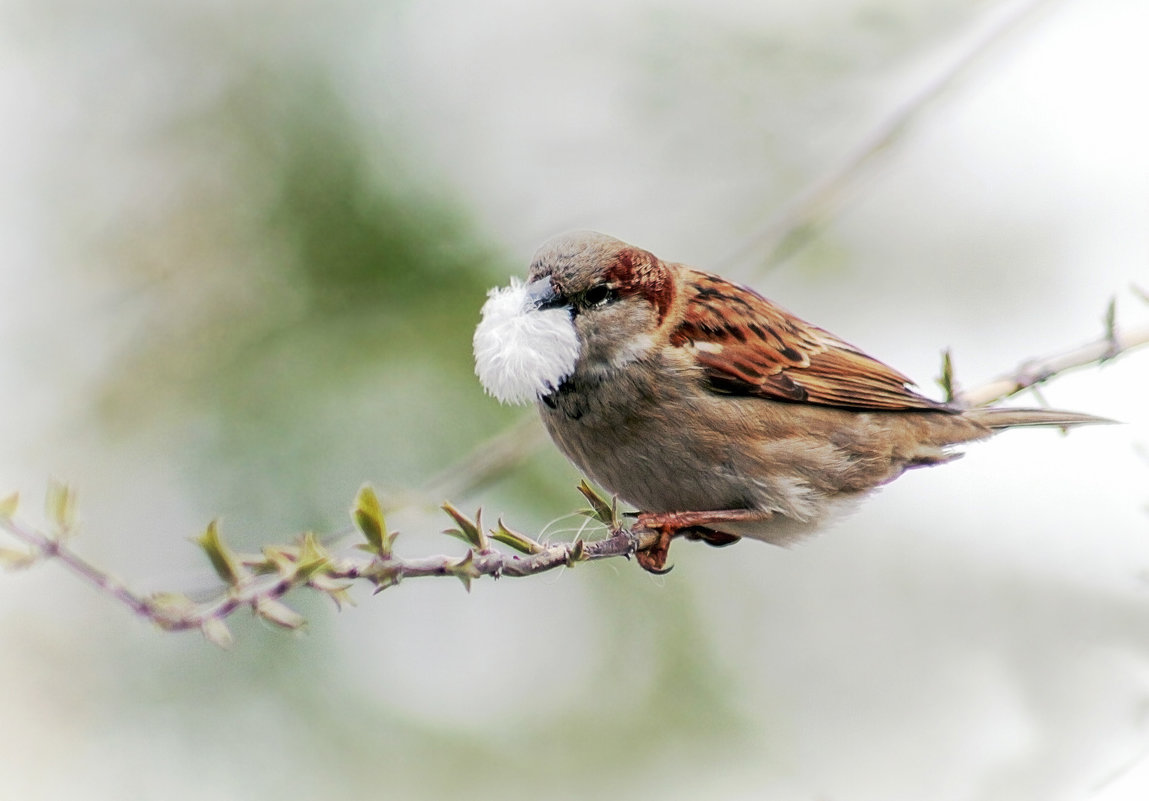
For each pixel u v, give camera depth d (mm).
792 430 8297
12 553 4879
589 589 12047
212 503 12148
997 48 10219
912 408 8562
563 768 11477
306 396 12422
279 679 11492
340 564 5305
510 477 11703
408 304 12703
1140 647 8070
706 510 8344
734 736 11570
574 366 7844
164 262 12805
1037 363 8789
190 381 12609
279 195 12852
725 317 8289
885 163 10172
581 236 8078
